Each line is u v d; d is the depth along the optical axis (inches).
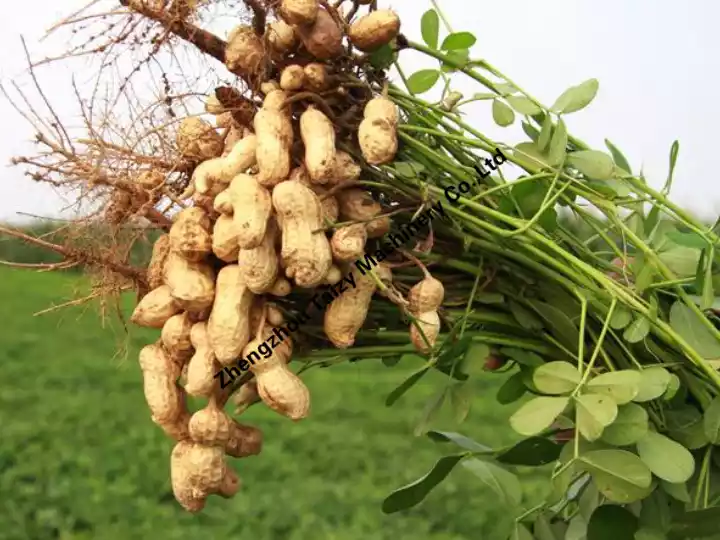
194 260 15.9
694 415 17.0
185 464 16.2
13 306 104.7
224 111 16.5
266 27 16.3
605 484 15.0
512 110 17.5
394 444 54.7
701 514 15.6
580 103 16.8
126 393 69.9
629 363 17.2
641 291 16.4
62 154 17.1
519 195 16.6
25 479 47.6
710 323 16.3
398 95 16.7
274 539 40.8
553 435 18.8
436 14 17.6
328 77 15.9
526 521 20.0
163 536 40.3
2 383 72.1
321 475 50.2
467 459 19.5
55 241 17.6
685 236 16.6
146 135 17.2
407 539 39.7
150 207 16.9
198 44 16.7
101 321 18.2
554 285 17.1
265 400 16.0
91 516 42.2
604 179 16.6
